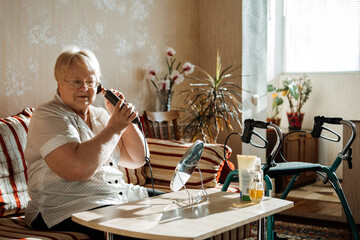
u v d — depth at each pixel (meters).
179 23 4.12
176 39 4.09
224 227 1.49
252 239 3.20
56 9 3.04
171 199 1.90
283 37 6.09
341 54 5.68
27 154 2.00
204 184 2.92
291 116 5.52
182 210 1.71
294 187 5.23
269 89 5.49
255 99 4.27
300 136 5.31
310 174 5.52
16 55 2.80
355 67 5.60
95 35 3.33
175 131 3.79
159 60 3.92
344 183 3.52
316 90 5.80
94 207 1.91
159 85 3.73
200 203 1.83
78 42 3.20
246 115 4.18
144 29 3.75
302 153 5.38
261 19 4.38
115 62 3.50
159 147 3.17
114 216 1.61
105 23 3.40
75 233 1.90
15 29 2.79
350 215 2.81
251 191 1.82
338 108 5.64
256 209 1.72
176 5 4.07
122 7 3.54
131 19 3.63
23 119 2.54
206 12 4.29
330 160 5.68
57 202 1.95
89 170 1.81
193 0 4.27
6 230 1.97
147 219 1.58
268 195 2.43
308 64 5.91
